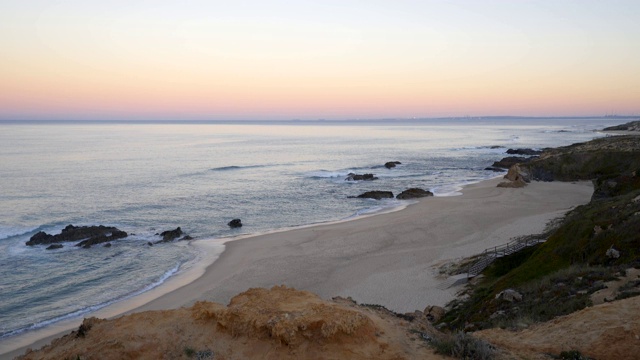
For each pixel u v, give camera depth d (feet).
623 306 38.04
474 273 88.12
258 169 293.84
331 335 31.96
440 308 72.79
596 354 32.45
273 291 40.63
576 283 52.11
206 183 236.02
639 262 52.75
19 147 424.87
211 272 104.58
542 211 152.15
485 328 50.21
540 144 475.31
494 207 161.89
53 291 93.97
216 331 35.63
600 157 220.23
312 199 196.75
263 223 156.56
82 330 38.70
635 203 76.07
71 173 258.98
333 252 115.85
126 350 33.86
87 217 160.76
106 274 104.78
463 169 297.94
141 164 310.04
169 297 89.76
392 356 31.68
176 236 136.67
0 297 90.17
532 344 35.81
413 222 143.02
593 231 71.51
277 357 31.71
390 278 94.27
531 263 75.72
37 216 159.74
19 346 70.33
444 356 32.40
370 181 245.65
